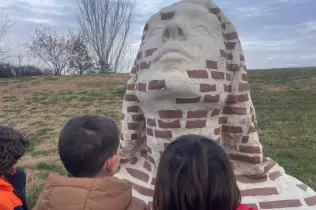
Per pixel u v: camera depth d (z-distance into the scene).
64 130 1.78
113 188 1.65
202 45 2.32
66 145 1.73
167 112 2.30
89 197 1.60
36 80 22.86
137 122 2.78
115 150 1.80
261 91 16.94
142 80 2.42
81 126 1.76
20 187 2.81
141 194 2.46
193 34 2.32
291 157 6.90
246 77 2.55
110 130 1.78
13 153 2.34
